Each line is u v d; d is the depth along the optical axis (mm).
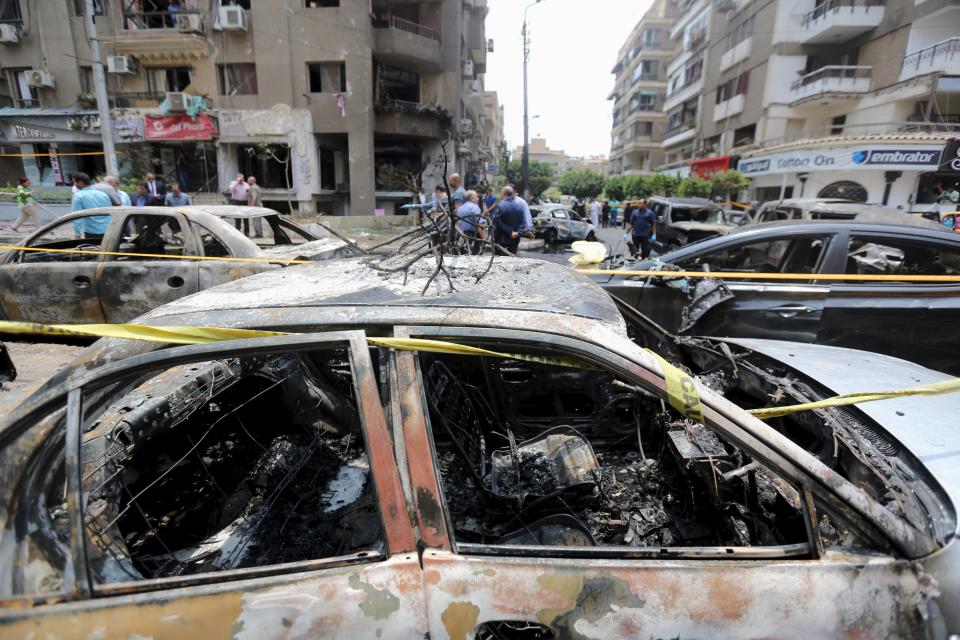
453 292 1766
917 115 20781
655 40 49438
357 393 1283
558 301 1692
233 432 2357
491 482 2113
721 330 3971
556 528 1786
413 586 1157
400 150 21781
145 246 5180
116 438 1706
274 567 1163
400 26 20766
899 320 3812
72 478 1139
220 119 18547
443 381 2348
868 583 1195
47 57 18766
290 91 18516
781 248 4559
